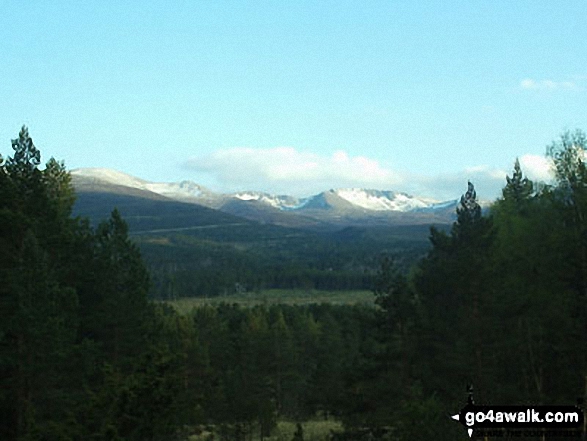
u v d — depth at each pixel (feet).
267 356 279.69
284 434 218.38
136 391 64.39
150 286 135.64
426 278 122.42
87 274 119.65
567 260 107.34
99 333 122.72
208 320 337.11
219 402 211.41
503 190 141.18
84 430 68.18
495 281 109.40
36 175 108.68
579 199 111.96
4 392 87.20
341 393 119.34
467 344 105.29
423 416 79.77
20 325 86.58
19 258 97.60
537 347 109.19
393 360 111.86
